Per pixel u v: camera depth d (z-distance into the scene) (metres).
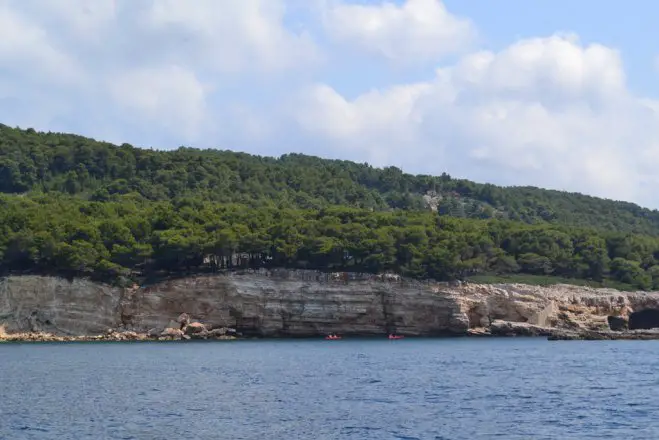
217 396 75.88
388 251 178.12
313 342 158.38
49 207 181.88
